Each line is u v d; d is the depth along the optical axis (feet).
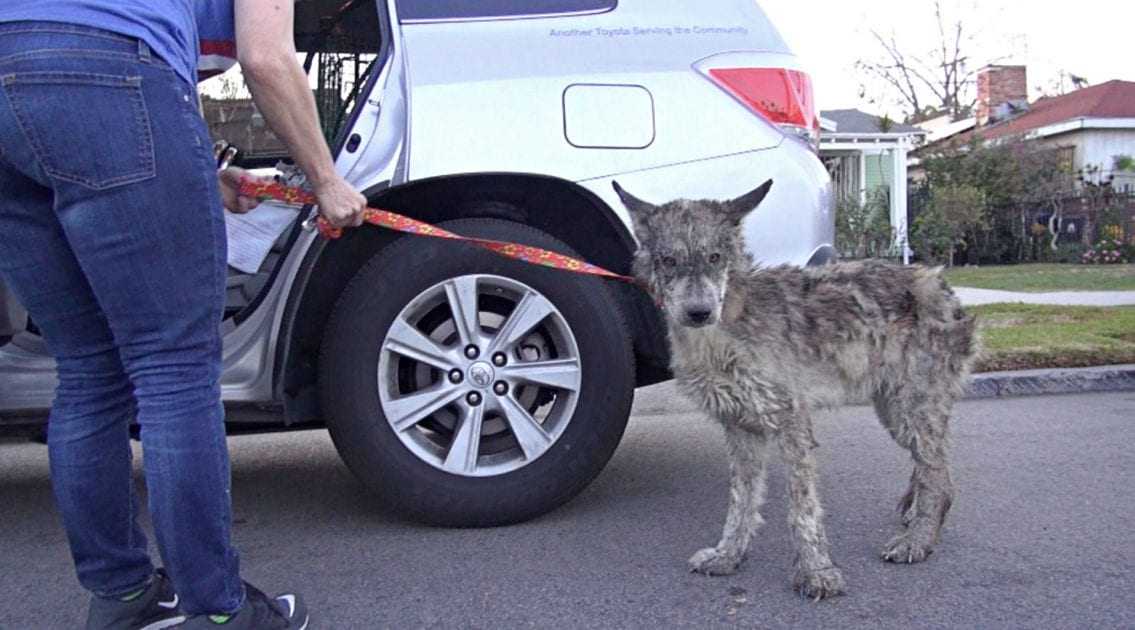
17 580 12.09
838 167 79.51
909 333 12.68
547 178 13.25
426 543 13.06
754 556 12.48
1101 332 27.53
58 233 8.76
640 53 13.80
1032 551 12.41
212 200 8.63
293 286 12.84
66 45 7.82
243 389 13.12
